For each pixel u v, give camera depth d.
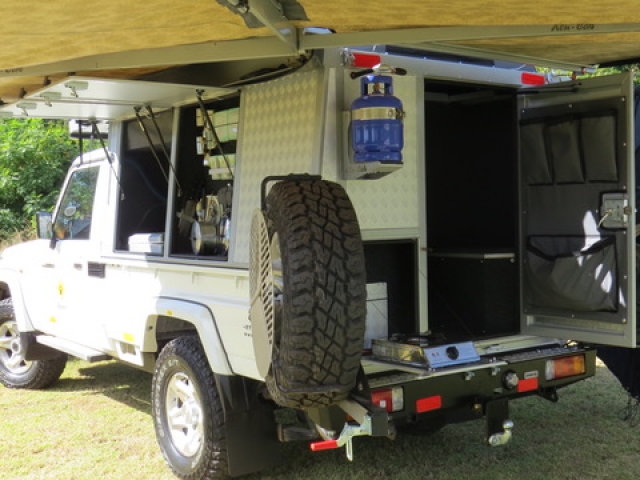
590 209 4.08
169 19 3.02
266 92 3.81
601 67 4.73
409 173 3.77
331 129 3.48
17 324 6.35
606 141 3.99
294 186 3.16
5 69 3.88
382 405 3.49
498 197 4.74
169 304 4.23
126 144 5.24
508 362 3.90
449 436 5.00
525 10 2.91
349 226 3.04
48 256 5.95
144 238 4.69
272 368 3.10
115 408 5.89
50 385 6.59
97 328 5.25
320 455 4.63
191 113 4.59
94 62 3.77
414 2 2.81
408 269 3.86
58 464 4.63
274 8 2.95
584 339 4.13
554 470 4.35
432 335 3.77
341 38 3.27
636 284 4.13
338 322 2.94
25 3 2.71
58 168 14.10
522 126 4.42
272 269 3.10
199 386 3.96
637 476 4.25
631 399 5.23
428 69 3.89
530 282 4.38
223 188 4.31
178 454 4.22
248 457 3.85
